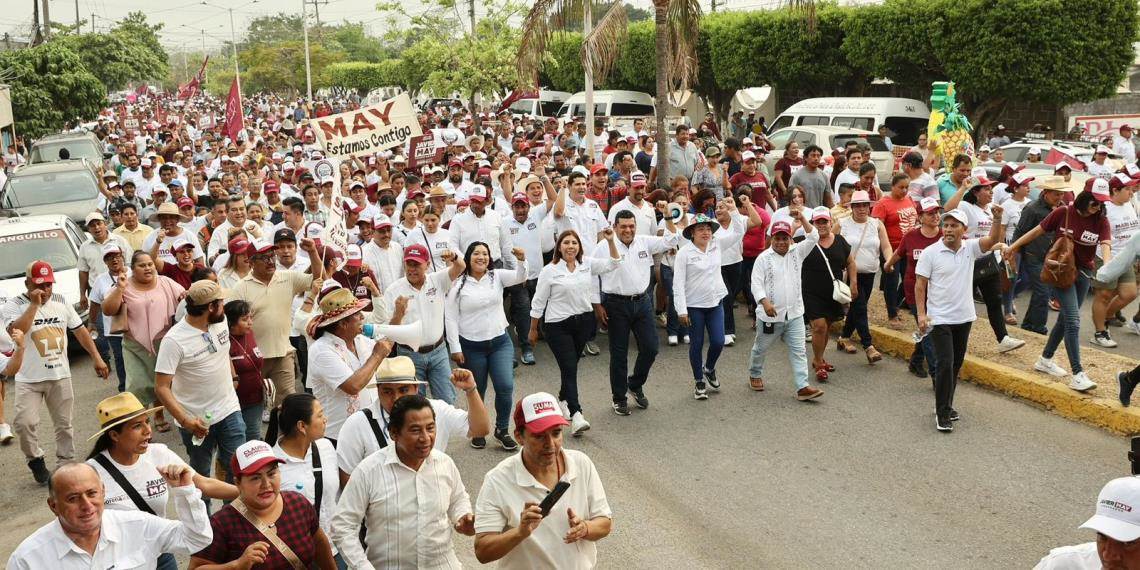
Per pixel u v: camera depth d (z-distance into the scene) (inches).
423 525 186.4
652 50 1386.6
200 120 1971.0
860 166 536.4
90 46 2150.6
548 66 1577.3
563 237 347.9
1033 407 360.8
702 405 378.6
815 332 394.0
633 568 252.4
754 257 478.9
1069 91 948.6
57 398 328.8
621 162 550.0
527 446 175.0
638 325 367.6
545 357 457.1
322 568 185.3
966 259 335.0
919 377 402.0
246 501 173.0
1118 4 921.5
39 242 532.7
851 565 249.8
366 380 234.4
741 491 298.0
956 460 313.9
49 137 1059.3
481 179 539.8
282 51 3137.3
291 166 725.9
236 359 288.4
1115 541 134.4
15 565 168.4
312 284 321.1
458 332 324.5
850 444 331.6
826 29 1164.5
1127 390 331.9
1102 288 421.4
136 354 332.2
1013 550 254.1
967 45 989.2
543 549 175.9
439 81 1230.3
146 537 178.4
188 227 521.3
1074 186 610.5
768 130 1090.1
